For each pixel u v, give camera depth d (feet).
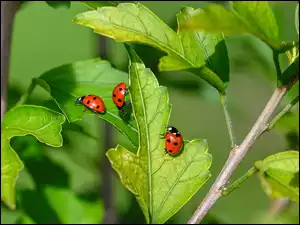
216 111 1.54
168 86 1.14
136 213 1.16
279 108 1.04
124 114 0.88
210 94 1.16
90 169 1.14
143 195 0.81
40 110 0.82
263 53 1.13
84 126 1.07
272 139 1.26
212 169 1.43
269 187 0.76
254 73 1.18
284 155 0.77
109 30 0.81
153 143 0.82
